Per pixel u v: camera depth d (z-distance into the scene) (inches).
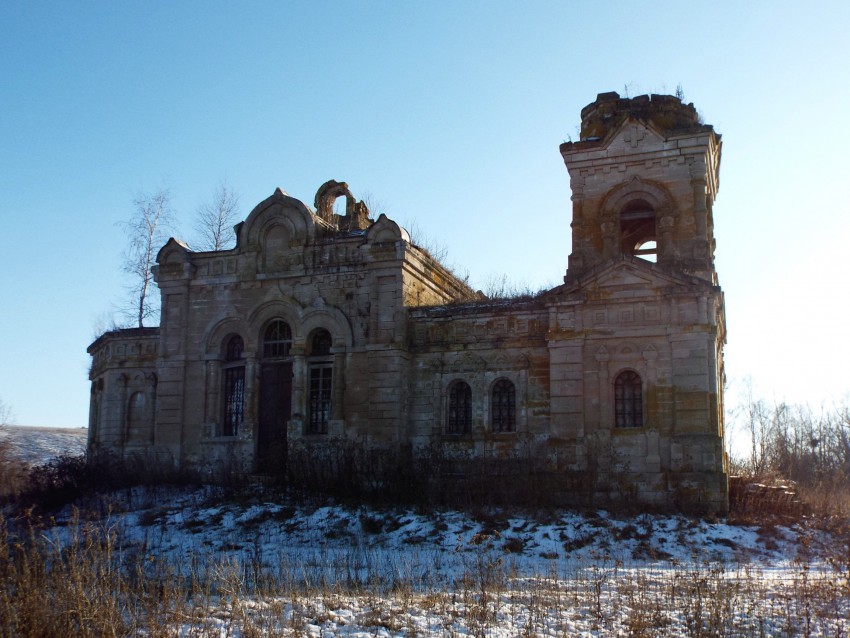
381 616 663.1
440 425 1486.2
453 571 925.8
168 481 1501.0
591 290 1381.6
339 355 1525.6
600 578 806.5
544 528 1147.3
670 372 1326.3
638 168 1478.8
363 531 1179.9
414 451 1477.6
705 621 644.1
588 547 1088.2
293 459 1416.1
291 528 1200.2
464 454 1455.5
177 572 879.1
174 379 1624.0
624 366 1350.9
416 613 677.9
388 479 1341.0
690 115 1524.4
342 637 608.1
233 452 1551.4
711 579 788.6
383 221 1534.2
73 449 2669.8
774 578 856.9
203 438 1585.9
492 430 1464.1
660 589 777.6
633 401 1350.9
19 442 2613.2
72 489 1493.6
